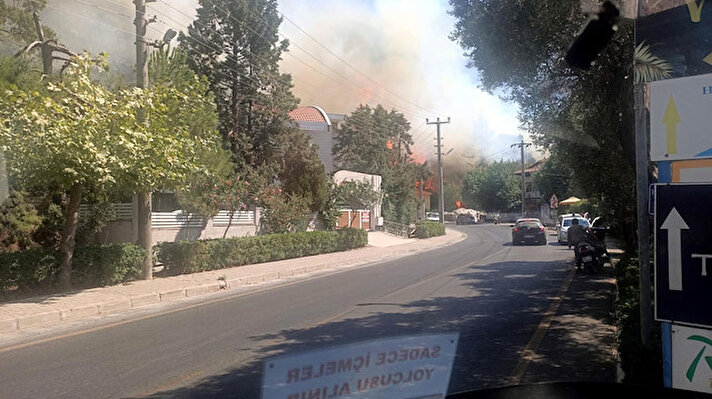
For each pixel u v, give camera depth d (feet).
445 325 25.16
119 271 40.16
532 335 23.13
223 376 18.01
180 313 31.32
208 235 59.16
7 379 18.43
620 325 18.06
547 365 18.65
